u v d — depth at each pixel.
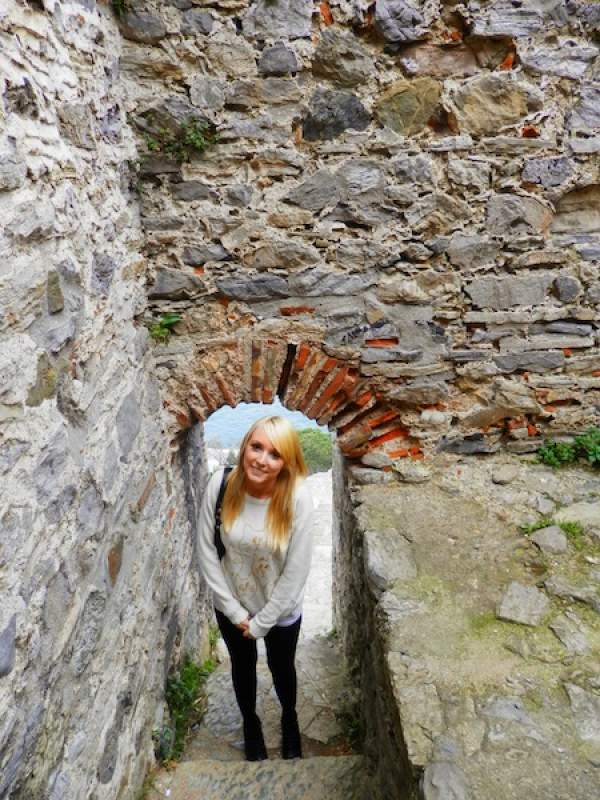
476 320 2.87
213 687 3.25
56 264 1.61
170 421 2.96
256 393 2.96
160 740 2.47
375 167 2.67
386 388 2.96
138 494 2.35
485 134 2.65
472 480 2.90
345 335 2.87
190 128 2.56
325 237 2.75
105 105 2.20
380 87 2.59
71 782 1.56
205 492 2.22
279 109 2.59
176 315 2.82
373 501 2.76
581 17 2.52
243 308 2.84
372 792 2.23
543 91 2.60
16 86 1.40
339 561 3.96
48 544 1.45
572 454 2.98
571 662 1.83
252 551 2.12
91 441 1.83
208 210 2.70
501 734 1.59
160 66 2.50
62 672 1.52
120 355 2.25
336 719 3.06
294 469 2.06
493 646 1.90
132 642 2.18
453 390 3.00
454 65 2.58
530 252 2.79
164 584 2.74
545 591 2.13
